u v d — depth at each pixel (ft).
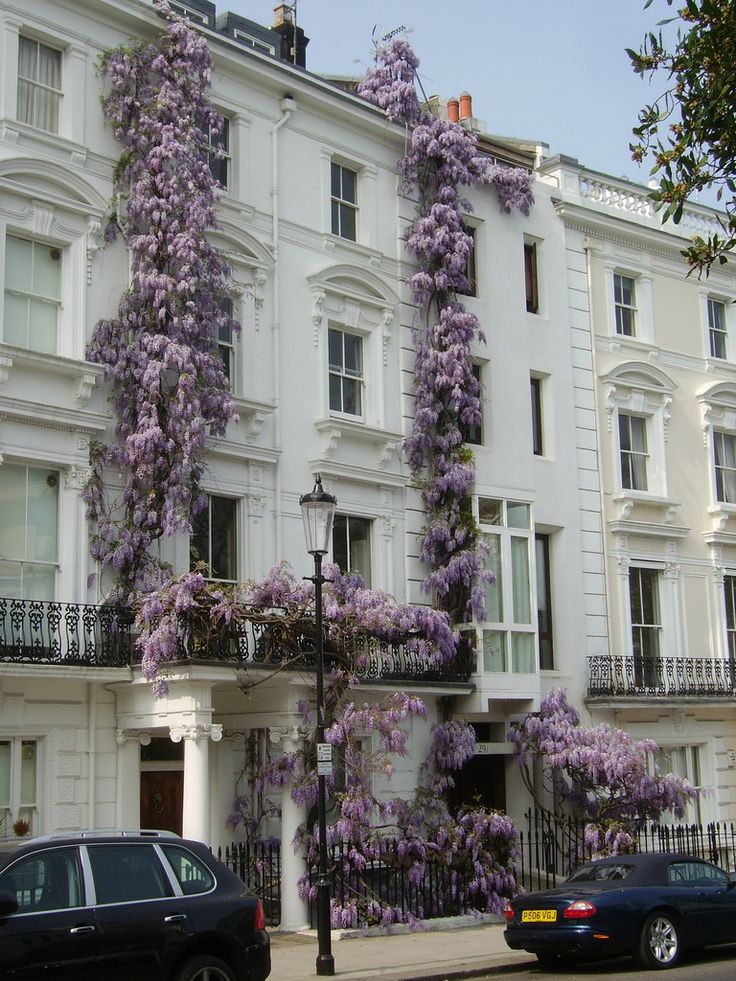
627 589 96.63
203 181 72.59
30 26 69.21
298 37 98.68
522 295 93.97
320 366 80.38
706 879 59.36
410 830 72.64
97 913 38.32
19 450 64.80
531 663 85.92
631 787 80.94
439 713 82.02
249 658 67.31
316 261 81.76
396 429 84.43
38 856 38.42
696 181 41.98
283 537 76.28
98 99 71.82
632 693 92.94
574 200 99.76
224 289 73.15
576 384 96.68
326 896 54.85
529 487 90.48
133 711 66.03
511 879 73.36
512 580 86.53
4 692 62.39
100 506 67.31
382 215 87.04
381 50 90.07
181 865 41.45
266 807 71.51
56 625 63.82
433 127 89.20
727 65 40.88
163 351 68.59
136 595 66.44
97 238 69.82
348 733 67.36
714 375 107.45
